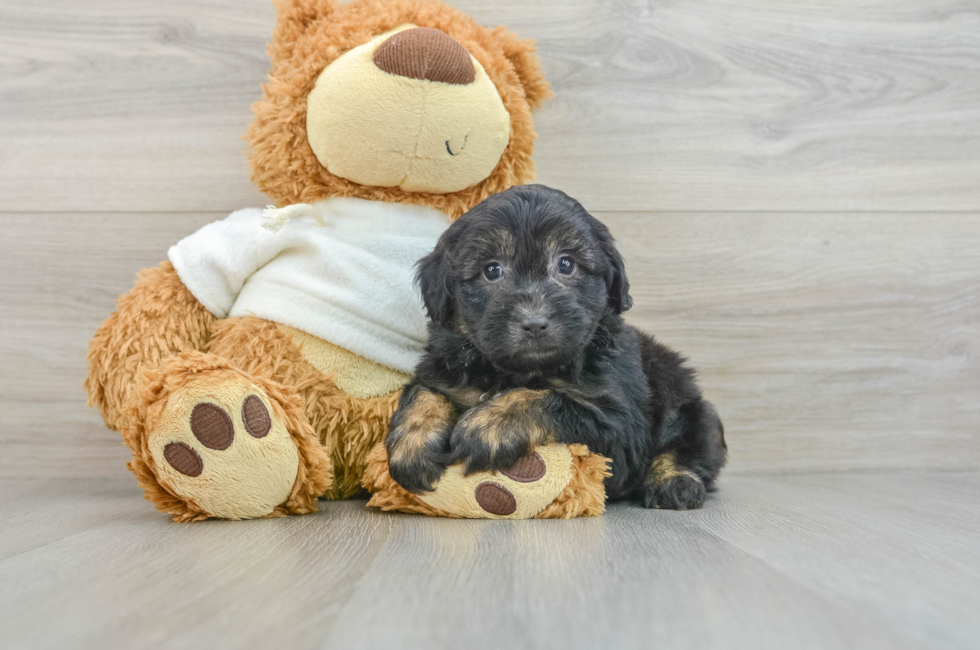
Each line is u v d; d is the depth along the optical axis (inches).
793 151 35.2
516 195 26.7
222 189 33.9
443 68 27.4
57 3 33.2
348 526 24.5
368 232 29.3
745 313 35.1
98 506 28.3
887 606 18.8
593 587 19.6
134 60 33.5
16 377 33.4
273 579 20.0
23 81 33.3
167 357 27.5
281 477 25.3
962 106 35.0
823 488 31.7
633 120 34.7
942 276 35.1
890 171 35.0
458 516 25.7
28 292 33.4
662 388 29.9
